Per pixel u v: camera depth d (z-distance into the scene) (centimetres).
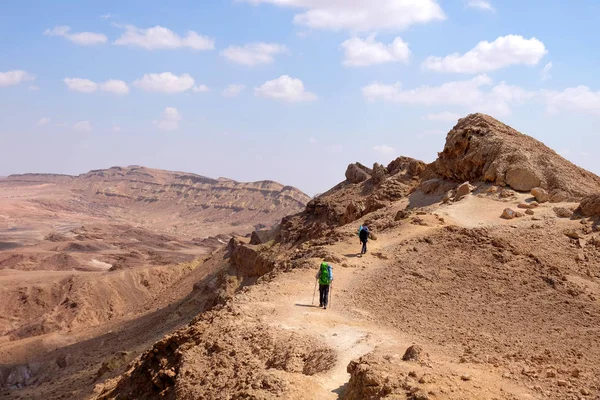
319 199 7012
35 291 10481
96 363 5788
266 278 2855
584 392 1210
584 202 3173
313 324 1880
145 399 1853
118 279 10644
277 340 1734
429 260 2620
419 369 1301
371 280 2419
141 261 15062
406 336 1747
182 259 16238
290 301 2181
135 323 7675
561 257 2684
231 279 6425
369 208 5138
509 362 1445
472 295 2202
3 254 14200
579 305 2072
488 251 2667
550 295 2186
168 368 1869
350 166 7450
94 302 9981
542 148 4269
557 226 3041
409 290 2267
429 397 1120
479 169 4197
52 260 13988
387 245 2964
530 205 3459
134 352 4916
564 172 3797
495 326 1856
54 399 4206
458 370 1324
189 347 1897
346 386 1379
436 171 4838
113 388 2423
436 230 3034
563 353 1577
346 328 1831
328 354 1594
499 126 4481
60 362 6556
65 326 9306
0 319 9881
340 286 2366
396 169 6228
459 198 3903
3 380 6253
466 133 4506
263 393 1383
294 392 1367
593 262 2648
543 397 1187
